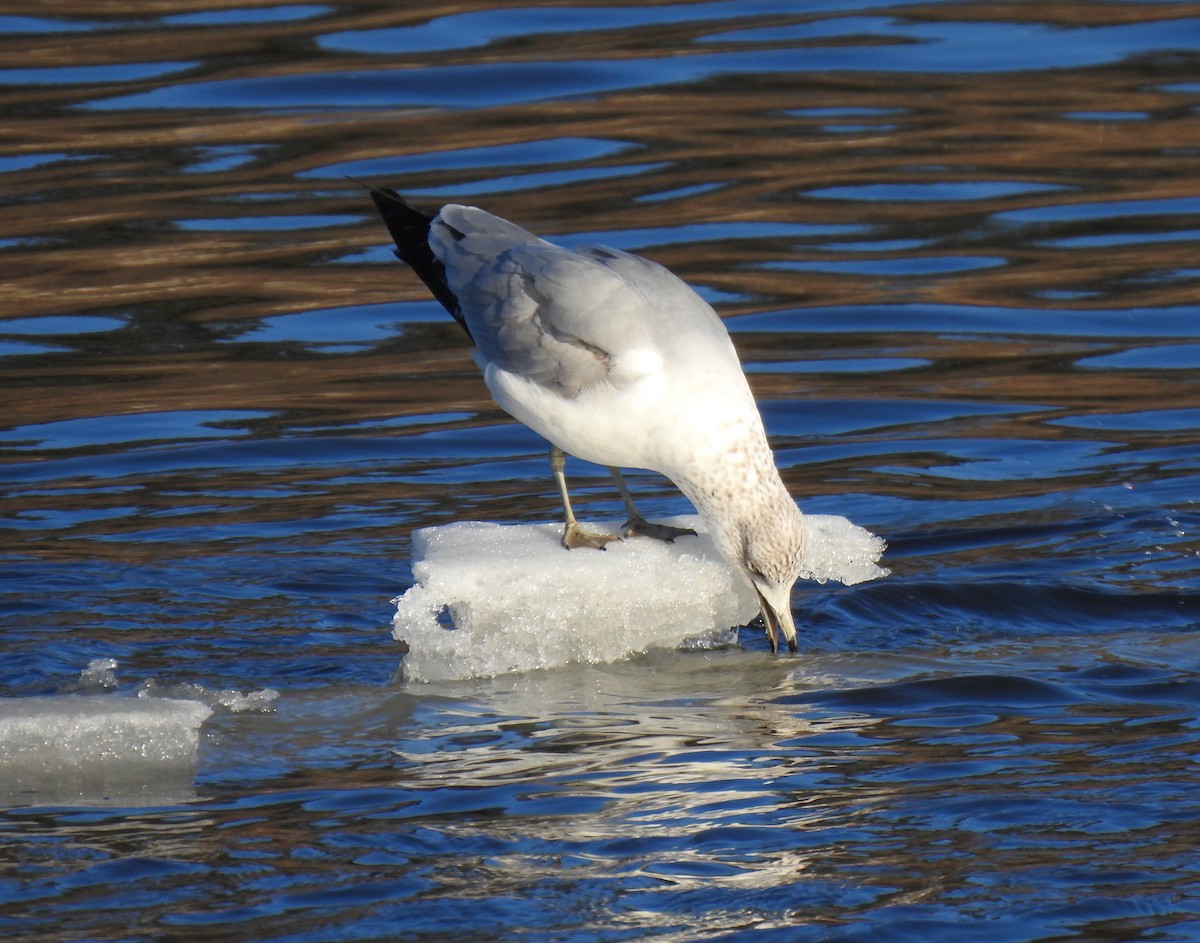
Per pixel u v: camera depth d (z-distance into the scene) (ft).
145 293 58.90
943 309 57.47
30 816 27.43
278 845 26.23
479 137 70.95
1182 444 47.19
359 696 33.14
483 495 44.78
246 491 44.98
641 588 35.55
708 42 81.92
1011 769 28.63
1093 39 81.87
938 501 43.80
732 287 58.65
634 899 24.43
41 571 39.29
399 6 85.76
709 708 32.22
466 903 24.34
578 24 83.87
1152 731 30.25
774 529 34.45
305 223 64.08
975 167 68.64
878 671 34.04
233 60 78.18
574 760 29.58
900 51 80.74
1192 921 23.52
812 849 25.79
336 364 54.29
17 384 52.19
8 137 69.87
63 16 83.76
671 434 34.50
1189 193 66.18
